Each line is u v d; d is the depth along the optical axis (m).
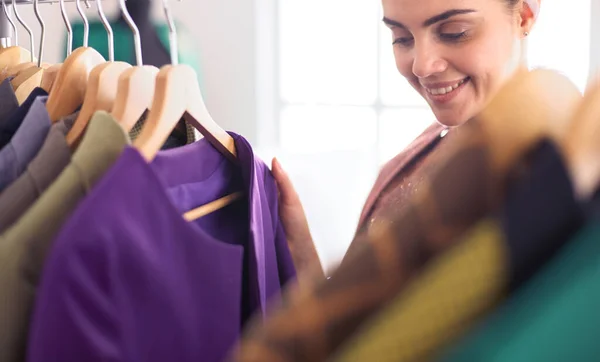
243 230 0.80
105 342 0.47
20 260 0.50
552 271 0.26
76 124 0.68
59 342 0.46
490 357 0.25
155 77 0.68
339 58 2.09
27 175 0.60
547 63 1.46
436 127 0.77
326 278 0.33
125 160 0.53
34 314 0.47
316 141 2.16
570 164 0.27
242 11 2.08
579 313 0.25
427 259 0.29
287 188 0.85
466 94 0.68
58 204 0.54
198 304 0.60
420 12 0.65
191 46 2.04
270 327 0.33
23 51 1.00
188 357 0.59
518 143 0.27
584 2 1.40
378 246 0.30
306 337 0.32
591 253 0.25
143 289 0.52
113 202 0.50
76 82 0.74
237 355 0.34
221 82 2.14
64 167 0.61
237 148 0.78
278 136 2.17
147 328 0.53
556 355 0.25
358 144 2.09
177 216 0.57
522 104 0.27
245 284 0.79
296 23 2.13
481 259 0.27
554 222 0.27
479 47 0.65
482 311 0.27
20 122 0.75
